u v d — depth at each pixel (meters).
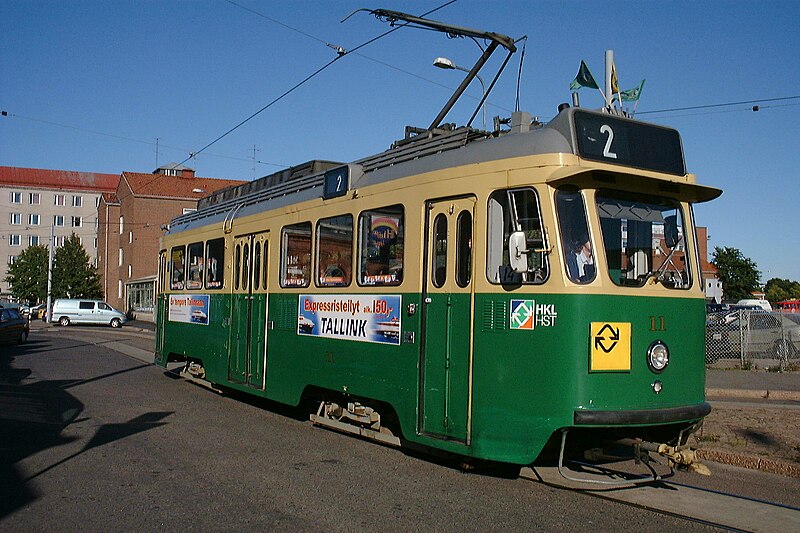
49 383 14.98
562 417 6.41
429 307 7.55
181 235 14.80
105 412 11.27
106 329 41.88
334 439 9.28
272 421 10.58
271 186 11.75
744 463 8.30
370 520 5.96
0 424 10.09
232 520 5.93
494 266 6.96
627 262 6.86
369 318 8.43
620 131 7.08
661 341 6.84
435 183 7.62
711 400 12.92
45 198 87.31
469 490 6.90
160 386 14.55
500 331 6.82
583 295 6.49
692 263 7.33
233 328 11.85
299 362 9.83
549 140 6.82
